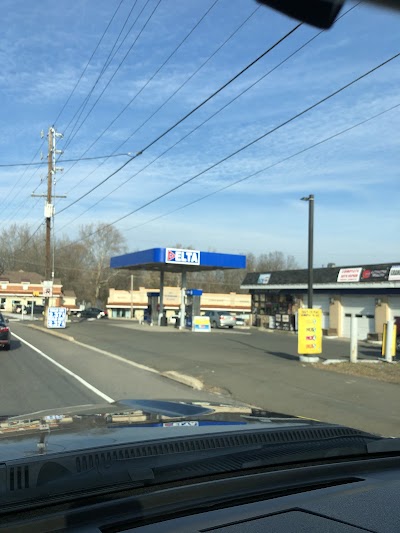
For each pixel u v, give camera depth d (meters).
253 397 10.89
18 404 9.53
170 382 12.99
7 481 2.17
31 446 2.58
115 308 76.81
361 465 2.82
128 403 4.55
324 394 11.04
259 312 46.41
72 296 86.50
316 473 2.65
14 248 89.31
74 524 1.98
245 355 18.84
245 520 1.99
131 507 2.12
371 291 34.38
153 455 2.55
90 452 2.45
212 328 43.78
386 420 8.70
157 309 43.53
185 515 2.06
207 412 3.88
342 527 1.91
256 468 2.68
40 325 38.78
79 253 94.00
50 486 2.21
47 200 38.38
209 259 36.44
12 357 17.47
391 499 2.24
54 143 38.44
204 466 2.58
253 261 106.38
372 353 22.25
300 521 1.97
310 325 16.28
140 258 36.84
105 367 15.47
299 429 3.17
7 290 76.88
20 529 1.92
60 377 13.18
